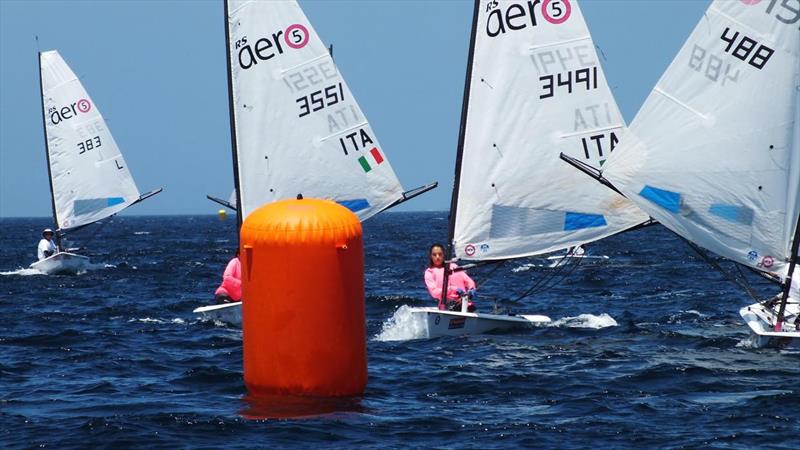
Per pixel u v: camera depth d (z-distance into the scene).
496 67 74.50
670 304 95.50
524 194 74.94
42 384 54.84
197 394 51.47
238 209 89.06
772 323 65.62
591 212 75.12
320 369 46.84
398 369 57.72
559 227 75.25
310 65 89.69
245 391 51.97
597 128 75.38
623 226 75.12
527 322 74.88
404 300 99.06
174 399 50.16
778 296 67.44
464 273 75.19
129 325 81.69
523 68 74.56
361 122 91.06
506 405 48.44
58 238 150.88
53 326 81.38
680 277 130.12
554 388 52.31
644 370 56.41
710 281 123.25
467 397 50.28
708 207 67.25
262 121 89.00
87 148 149.88
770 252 65.88
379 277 136.00
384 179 91.50
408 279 131.88
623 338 70.06
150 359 62.84
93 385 54.28
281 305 46.19
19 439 42.72
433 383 53.56
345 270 46.56
